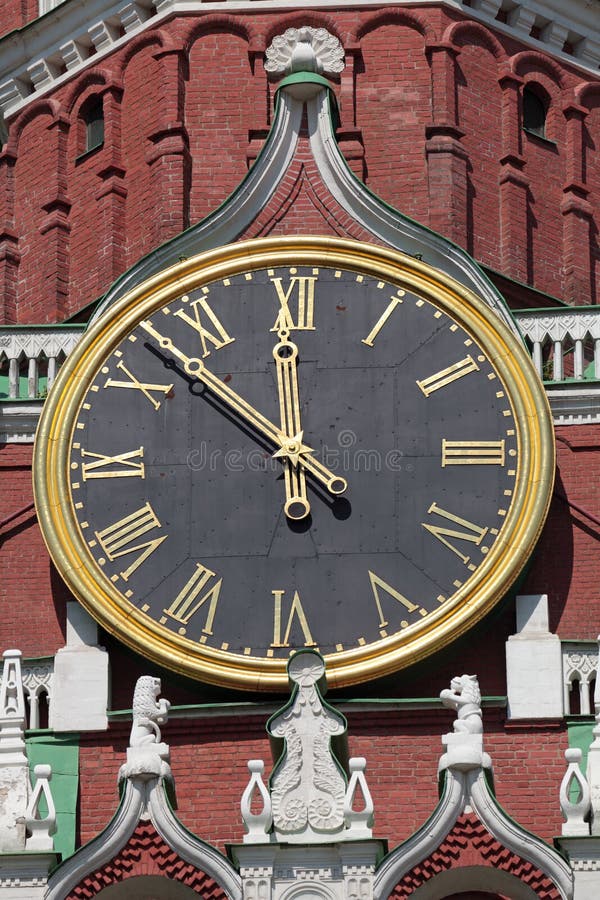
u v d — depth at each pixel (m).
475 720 59.34
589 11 72.31
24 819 59.22
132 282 65.94
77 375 64.69
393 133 69.38
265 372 64.69
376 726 62.47
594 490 64.69
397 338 64.75
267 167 66.94
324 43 70.06
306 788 58.94
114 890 59.12
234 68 70.12
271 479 63.88
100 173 70.19
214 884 58.78
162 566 63.34
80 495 63.91
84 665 63.19
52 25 72.19
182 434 64.31
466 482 63.66
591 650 63.03
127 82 70.75
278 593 63.03
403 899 58.44
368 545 63.31
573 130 71.25
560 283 70.06
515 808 61.88
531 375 64.19
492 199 69.69
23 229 71.19
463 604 62.66
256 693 62.62
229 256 65.50
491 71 70.81
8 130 72.44
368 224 66.44
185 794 62.22
